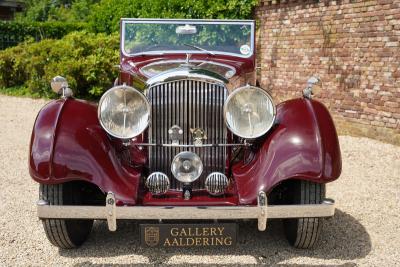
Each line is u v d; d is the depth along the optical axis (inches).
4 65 593.0
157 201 155.6
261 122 156.6
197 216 146.6
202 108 162.7
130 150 174.6
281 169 150.4
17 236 182.5
